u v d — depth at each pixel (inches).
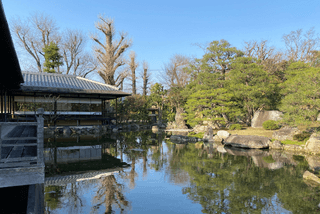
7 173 156.3
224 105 840.3
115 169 382.0
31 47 1444.4
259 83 814.5
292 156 496.4
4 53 211.9
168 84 1581.0
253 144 599.5
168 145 656.4
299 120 496.7
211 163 434.0
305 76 501.7
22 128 531.5
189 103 868.0
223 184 313.0
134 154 516.4
